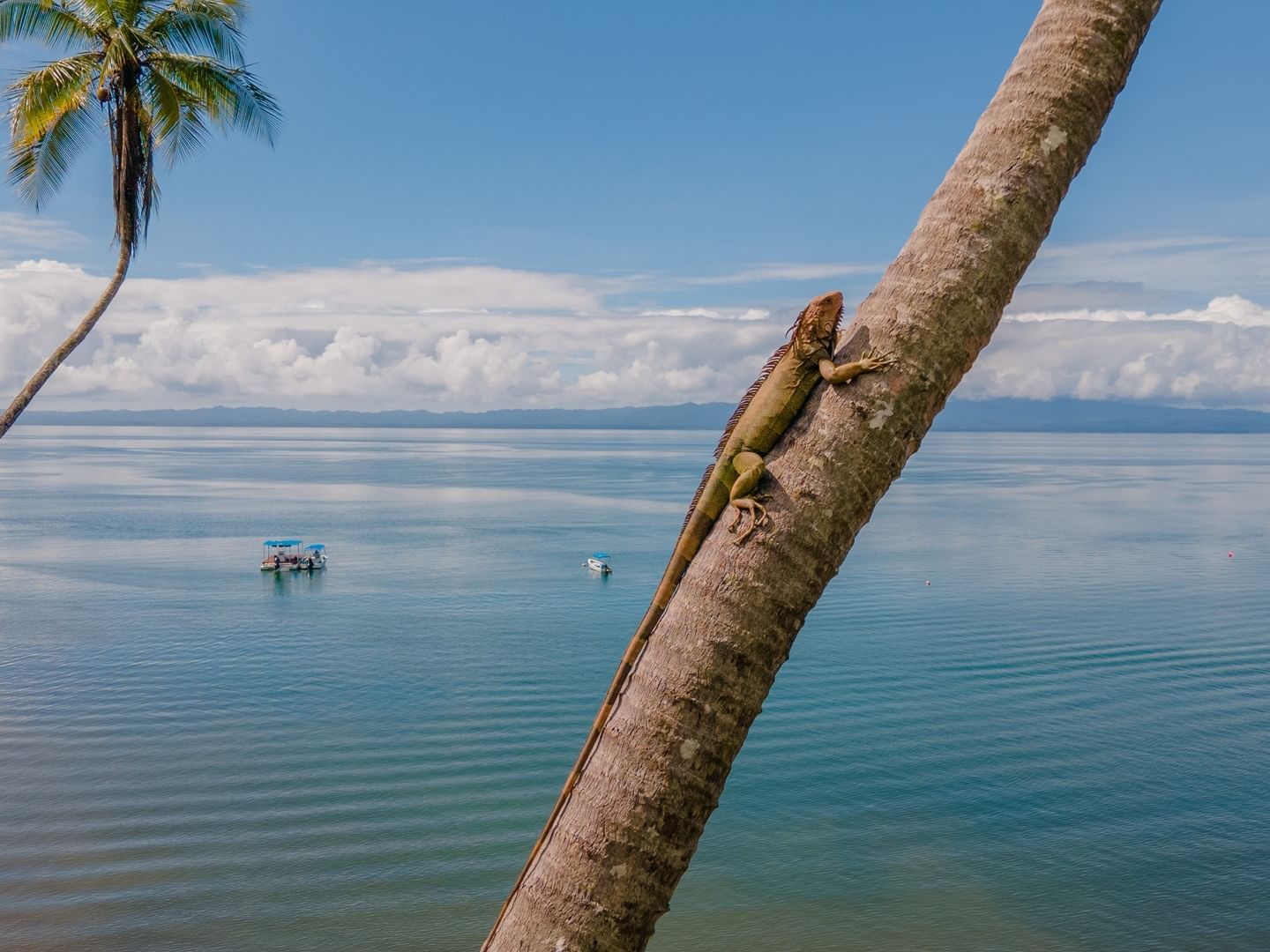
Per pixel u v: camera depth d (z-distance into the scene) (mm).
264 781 37062
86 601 74938
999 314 4363
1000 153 4359
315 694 49406
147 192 24562
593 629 65688
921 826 33594
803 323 5242
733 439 5211
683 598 4102
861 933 27188
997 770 38438
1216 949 26328
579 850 3887
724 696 3914
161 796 35438
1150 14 4555
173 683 51344
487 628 65750
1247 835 32781
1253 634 61531
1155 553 99312
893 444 4195
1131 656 56094
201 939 25875
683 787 3857
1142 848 32031
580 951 3803
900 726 43469
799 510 4086
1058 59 4410
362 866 30094
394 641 61719
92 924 26641
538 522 135625
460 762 39281
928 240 4375
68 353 22922
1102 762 39250
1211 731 42969
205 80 24922
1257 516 137375
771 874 30328
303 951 25453
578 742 41906
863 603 71875
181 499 172125
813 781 37406
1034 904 28609
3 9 22734
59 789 36156
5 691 49625
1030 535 113750
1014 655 56000
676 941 26750
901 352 4223
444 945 25875
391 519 139125
